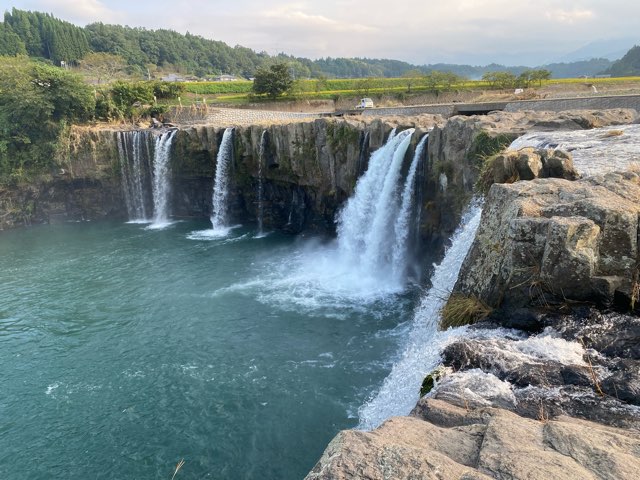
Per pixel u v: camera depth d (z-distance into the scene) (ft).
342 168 108.17
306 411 52.80
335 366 61.00
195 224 142.72
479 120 69.72
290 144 118.42
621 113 67.82
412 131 87.97
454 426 18.54
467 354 25.41
